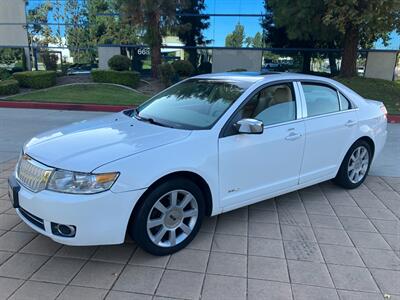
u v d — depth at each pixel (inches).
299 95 171.9
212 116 148.4
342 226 161.3
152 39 714.2
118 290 115.6
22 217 130.6
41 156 127.3
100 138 136.5
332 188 206.4
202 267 128.8
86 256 133.6
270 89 162.1
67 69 947.3
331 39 676.7
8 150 277.4
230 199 148.9
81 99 576.7
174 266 129.0
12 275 121.8
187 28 715.4
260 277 123.8
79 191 115.6
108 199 117.0
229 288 117.8
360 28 609.3
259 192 158.1
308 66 819.4
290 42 812.6
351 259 135.6
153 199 126.4
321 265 131.3
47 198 116.8
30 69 972.6
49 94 619.2
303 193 198.4
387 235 154.3
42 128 375.6
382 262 134.3
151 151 126.3
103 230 118.7
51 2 924.6
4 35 957.8
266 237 150.3
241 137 146.4
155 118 159.3
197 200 139.3
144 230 127.0
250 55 836.0
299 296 114.7
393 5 494.3
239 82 163.3
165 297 113.0
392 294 116.6
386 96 573.9
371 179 224.2
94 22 904.3
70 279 120.3
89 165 117.8
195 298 112.9
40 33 948.6
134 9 671.8
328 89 187.6
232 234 152.2
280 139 158.4
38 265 127.5
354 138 193.8
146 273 124.5
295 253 138.9
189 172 134.3
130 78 697.6
